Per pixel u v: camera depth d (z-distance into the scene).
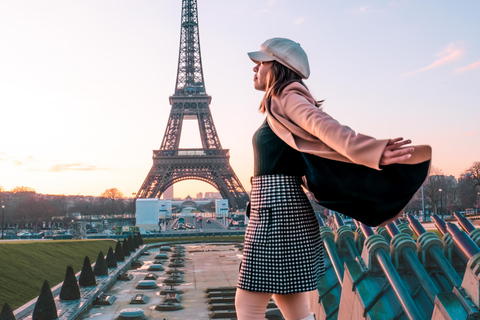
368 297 11.94
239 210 154.12
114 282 53.78
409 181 3.31
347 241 15.52
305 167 3.91
